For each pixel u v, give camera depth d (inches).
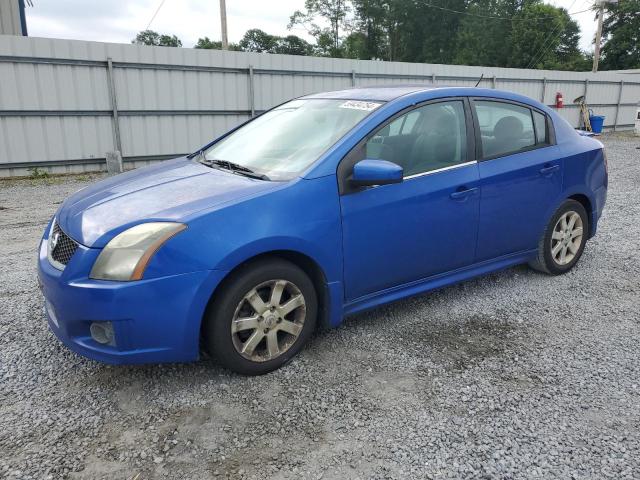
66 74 436.5
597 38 1283.2
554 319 154.3
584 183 184.4
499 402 113.0
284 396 115.3
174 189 127.1
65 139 446.9
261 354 123.0
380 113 138.3
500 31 2052.2
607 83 908.6
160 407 111.5
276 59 542.3
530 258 178.9
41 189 383.2
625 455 96.5
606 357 132.3
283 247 118.1
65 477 91.4
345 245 128.6
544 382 120.8
